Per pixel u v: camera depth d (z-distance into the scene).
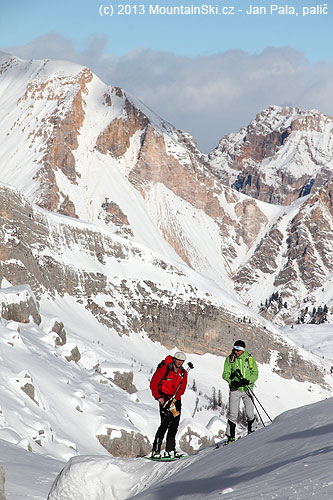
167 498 8.60
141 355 163.50
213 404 120.44
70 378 57.00
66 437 44.22
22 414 40.28
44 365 55.50
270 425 10.52
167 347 176.88
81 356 70.62
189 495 8.16
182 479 9.42
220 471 8.77
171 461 11.14
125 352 155.75
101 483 11.28
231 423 12.21
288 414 10.59
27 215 162.00
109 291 175.25
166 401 12.16
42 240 164.88
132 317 175.12
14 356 52.69
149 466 11.30
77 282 168.25
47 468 20.28
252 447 9.35
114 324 167.50
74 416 49.72
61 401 50.22
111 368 70.81
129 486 11.12
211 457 10.20
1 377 44.94
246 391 12.31
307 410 10.27
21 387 45.41
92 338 149.75
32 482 16.28
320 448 7.53
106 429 49.00
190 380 156.25
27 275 149.12
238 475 8.05
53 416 46.28
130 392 72.38
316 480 6.20
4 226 150.50
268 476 7.19
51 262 163.00
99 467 11.48
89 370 66.94
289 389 178.12
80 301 166.62
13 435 31.81
